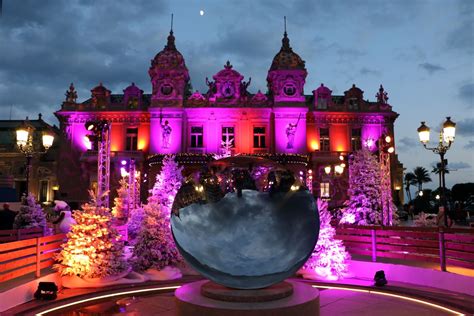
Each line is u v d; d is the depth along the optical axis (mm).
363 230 13500
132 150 45812
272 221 6719
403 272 11875
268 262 6664
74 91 46906
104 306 9164
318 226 7191
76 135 45875
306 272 12242
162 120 44281
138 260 12172
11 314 8484
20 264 9562
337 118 45875
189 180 7242
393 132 45844
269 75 45469
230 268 6688
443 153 17500
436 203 70750
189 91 50656
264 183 6891
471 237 10109
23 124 17500
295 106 43781
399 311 8828
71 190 44875
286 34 46531
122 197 30109
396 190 49781
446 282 10695
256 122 44750
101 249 11141
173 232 7191
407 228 12500
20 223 17109
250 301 6594
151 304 9312
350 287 11094
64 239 11953
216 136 44500
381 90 46719
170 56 45094
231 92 45156
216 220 6762
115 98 48750
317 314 6871
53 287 9773
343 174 43969
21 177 51656
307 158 43000
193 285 7691
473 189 66188
